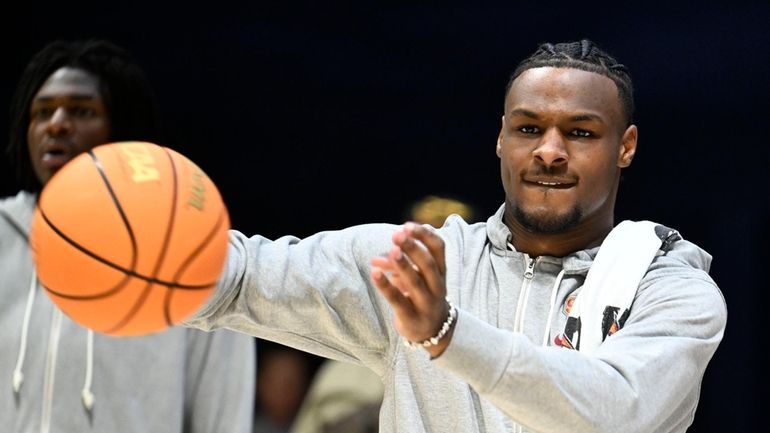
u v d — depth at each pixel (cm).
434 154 2059
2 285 1062
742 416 1944
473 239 881
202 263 726
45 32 1961
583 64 841
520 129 842
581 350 809
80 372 1044
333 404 1368
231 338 1098
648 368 733
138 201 714
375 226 878
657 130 1997
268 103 2042
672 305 791
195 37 2009
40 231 721
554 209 830
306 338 862
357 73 2047
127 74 1123
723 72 1964
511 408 696
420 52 2039
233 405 1086
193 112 2027
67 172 731
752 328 1961
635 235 841
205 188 745
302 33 2030
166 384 1062
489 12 2009
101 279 707
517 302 844
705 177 1994
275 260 847
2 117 1931
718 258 1984
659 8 1966
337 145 2059
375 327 847
